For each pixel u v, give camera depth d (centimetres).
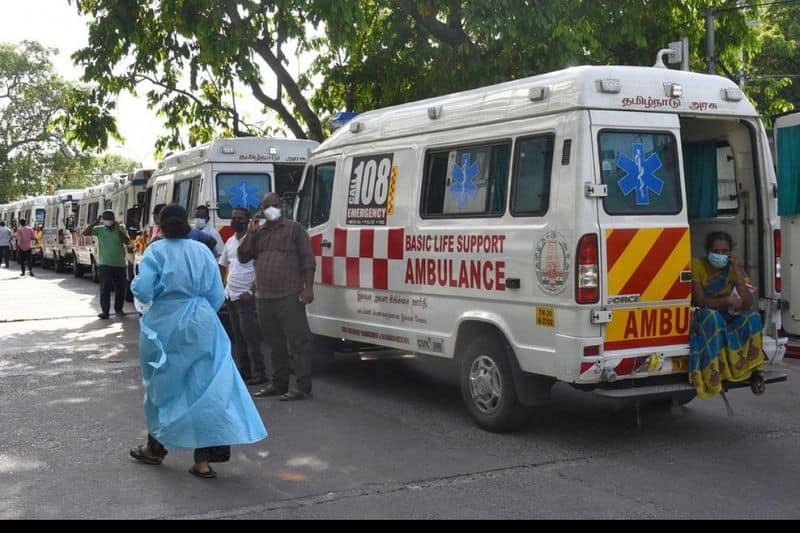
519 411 692
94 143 1777
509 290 677
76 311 1695
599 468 604
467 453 646
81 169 5909
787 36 2380
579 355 619
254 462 629
